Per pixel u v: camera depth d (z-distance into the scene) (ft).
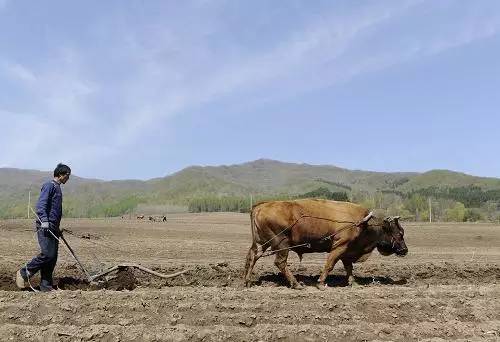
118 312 31.86
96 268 44.96
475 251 75.97
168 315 31.71
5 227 98.43
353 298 36.32
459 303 36.52
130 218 175.73
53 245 37.81
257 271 50.06
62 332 28.73
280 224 42.19
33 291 37.78
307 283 46.68
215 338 29.17
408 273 52.75
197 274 48.01
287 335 29.96
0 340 27.94
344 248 43.93
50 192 37.78
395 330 31.50
